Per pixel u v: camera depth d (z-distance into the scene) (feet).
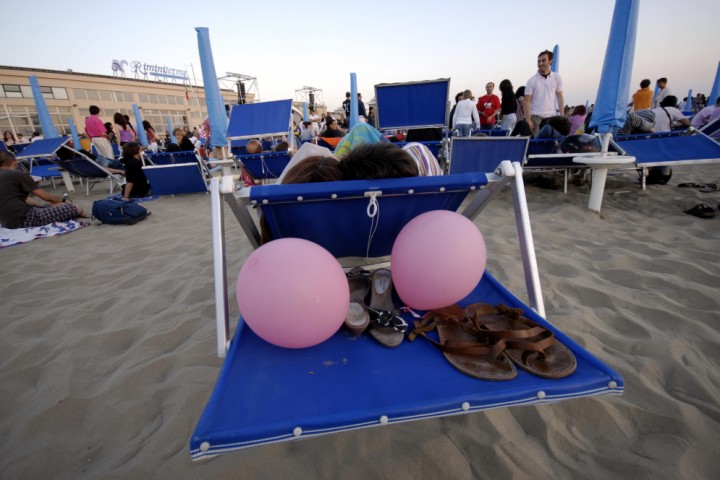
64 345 6.10
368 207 3.78
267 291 2.98
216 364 5.39
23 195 13.61
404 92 17.71
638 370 4.81
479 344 3.36
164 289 8.00
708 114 20.72
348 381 3.02
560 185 16.01
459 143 12.78
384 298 4.32
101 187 25.68
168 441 4.13
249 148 19.56
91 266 9.73
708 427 3.97
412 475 3.64
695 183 14.53
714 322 5.76
